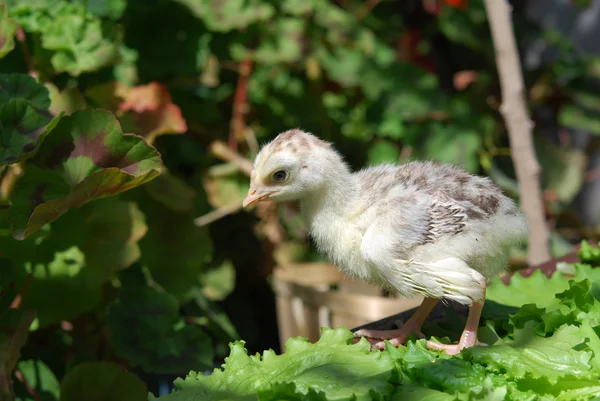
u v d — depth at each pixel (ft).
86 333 3.19
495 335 2.43
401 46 4.10
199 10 3.46
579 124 4.32
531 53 4.92
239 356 2.33
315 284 3.60
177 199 3.21
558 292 2.63
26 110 2.63
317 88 3.79
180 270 3.26
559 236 4.11
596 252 2.74
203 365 3.01
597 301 2.45
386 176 2.49
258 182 2.51
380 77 3.77
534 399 2.24
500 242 2.43
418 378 2.27
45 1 3.08
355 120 3.81
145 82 3.52
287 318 3.47
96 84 3.28
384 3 4.29
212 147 3.62
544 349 2.32
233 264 3.72
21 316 2.76
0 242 2.92
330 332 2.36
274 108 3.80
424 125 3.79
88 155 2.63
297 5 3.66
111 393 2.85
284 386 2.19
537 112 4.62
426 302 2.47
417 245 2.38
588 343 2.32
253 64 3.73
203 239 3.28
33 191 2.63
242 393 2.26
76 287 2.99
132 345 3.00
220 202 3.58
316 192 2.48
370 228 2.42
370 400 2.19
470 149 3.76
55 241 2.97
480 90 4.23
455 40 4.04
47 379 3.07
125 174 2.55
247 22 3.46
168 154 3.63
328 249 2.50
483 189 2.45
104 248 3.00
